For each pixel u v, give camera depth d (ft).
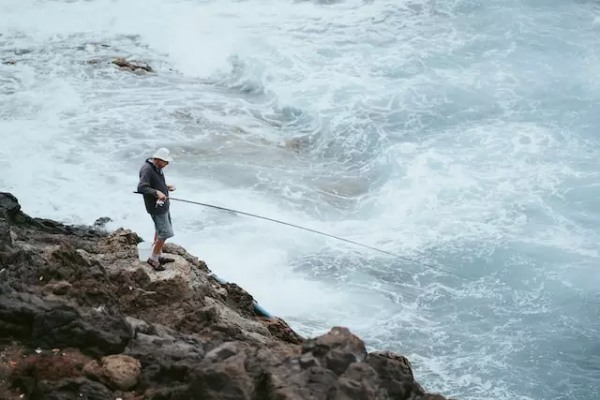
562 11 281.95
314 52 266.16
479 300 157.58
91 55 269.44
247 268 164.55
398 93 239.50
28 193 185.16
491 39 267.80
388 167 206.59
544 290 159.22
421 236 178.09
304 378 83.05
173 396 83.41
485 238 175.73
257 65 257.34
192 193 191.01
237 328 106.22
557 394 132.67
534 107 229.04
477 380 135.64
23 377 86.74
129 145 212.23
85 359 90.22
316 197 194.90
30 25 294.05
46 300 97.60
